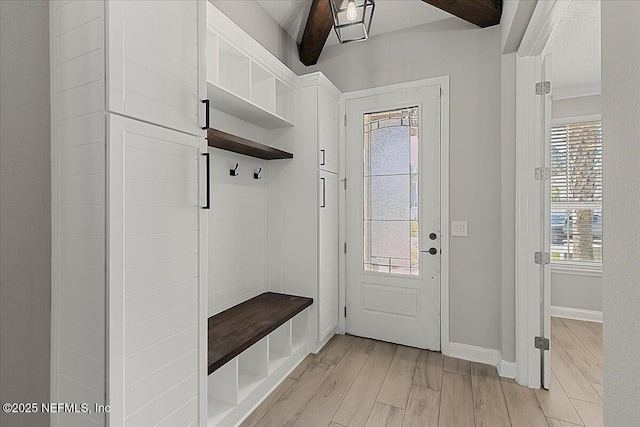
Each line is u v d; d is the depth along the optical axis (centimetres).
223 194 246
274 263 292
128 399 117
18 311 119
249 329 211
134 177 119
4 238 115
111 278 112
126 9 116
